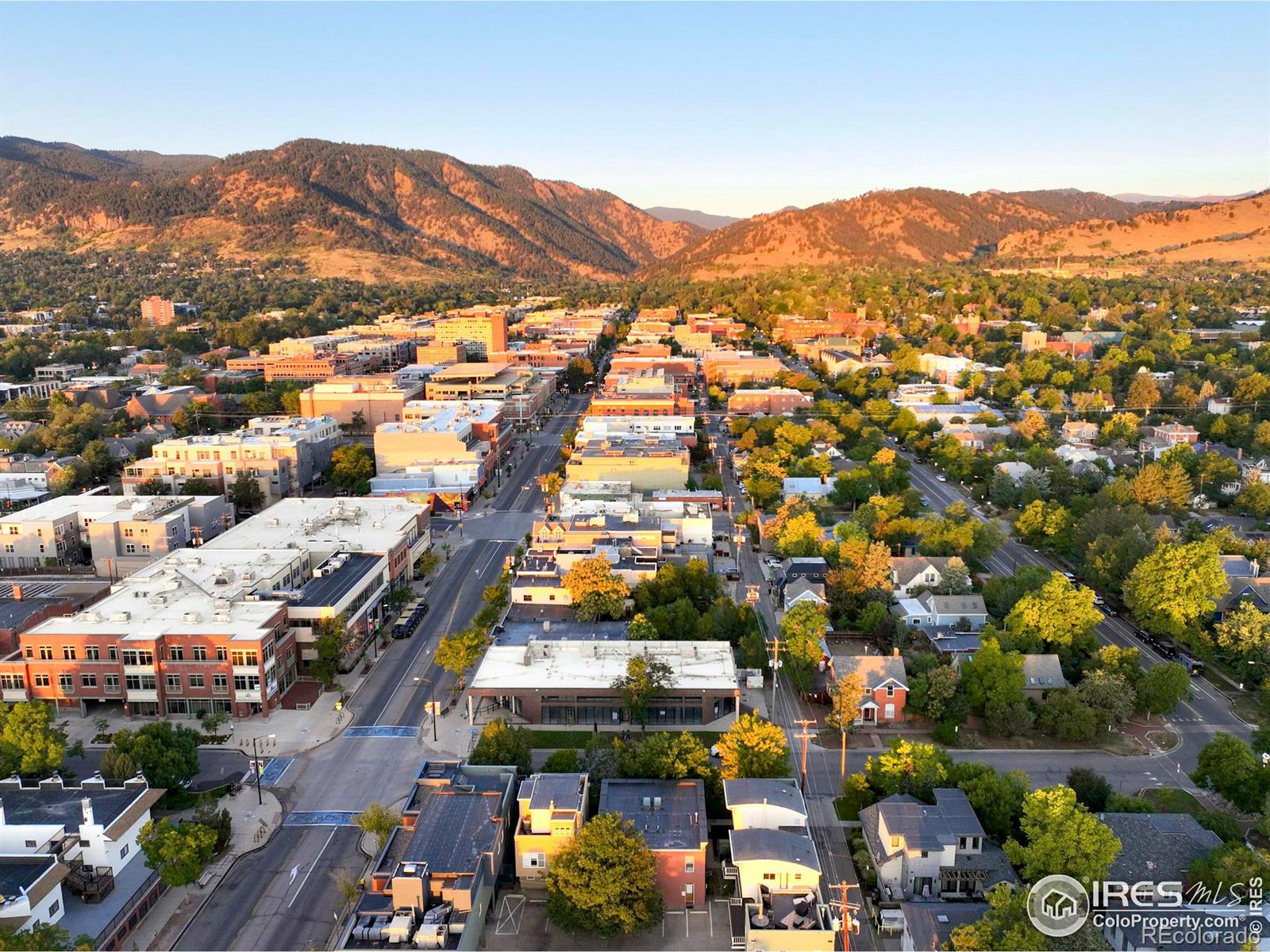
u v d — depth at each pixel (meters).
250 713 141.75
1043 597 152.12
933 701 134.62
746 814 102.38
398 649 166.00
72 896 95.62
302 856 107.19
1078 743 131.62
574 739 134.25
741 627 159.75
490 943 92.44
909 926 89.94
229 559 178.12
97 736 134.25
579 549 187.12
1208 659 158.38
